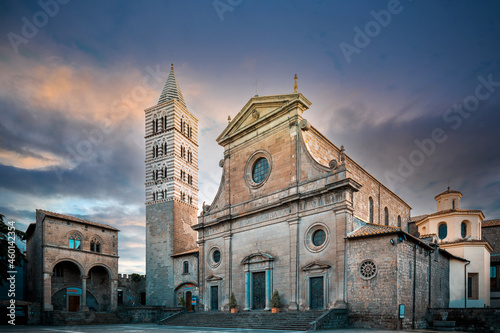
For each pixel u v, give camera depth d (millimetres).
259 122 45531
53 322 50406
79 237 60094
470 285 47688
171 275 62375
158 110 75188
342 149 36625
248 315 38406
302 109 42375
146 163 73125
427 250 37531
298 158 40562
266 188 43250
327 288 34594
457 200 53688
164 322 45406
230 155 49406
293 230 38594
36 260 57062
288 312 35344
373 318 30906
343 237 34156
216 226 48406
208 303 46969
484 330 31453
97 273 65312
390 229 32750
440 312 34438
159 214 67688
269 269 39812
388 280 30672
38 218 57781
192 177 74875
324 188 36312
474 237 50031
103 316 54719
